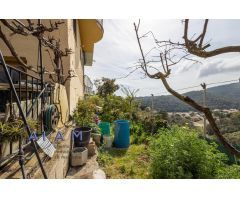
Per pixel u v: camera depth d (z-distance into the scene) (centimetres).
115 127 691
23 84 373
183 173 355
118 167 483
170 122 754
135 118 1072
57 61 550
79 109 739
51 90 502
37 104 371
